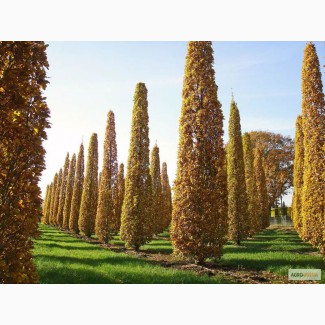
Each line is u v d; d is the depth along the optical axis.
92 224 29.66
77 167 36.12
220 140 13.41
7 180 4.95
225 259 13.41
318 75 16.16
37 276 5.26
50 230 37.34
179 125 13.89
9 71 4.85
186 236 12.62
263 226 37.00
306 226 16.23
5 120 4.78
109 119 27.84
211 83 13.73
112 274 9.57
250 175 30.56
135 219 18.39
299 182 23.83
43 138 5.40
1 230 4.78
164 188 41.00
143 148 19.84
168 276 9.33
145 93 20.70
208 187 12.98
